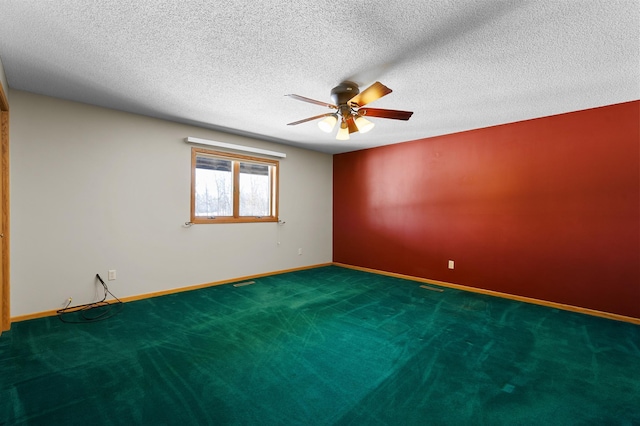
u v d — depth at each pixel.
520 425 1.60
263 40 2.10
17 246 2.98
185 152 4.14
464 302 3.74
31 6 1.74
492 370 2.14
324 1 1.69
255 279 4.85
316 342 2.57
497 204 4.05
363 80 2.71
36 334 2.67
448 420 1.63
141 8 1.77
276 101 3.27
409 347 2.49
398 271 5.12
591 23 1.86
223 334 2.71
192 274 4.22
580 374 2.09
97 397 1.79
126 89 2.96
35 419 1.60
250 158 4.84
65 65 2.47
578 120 3.45
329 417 1.65
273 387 1.92
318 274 5.27
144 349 2.40
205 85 2.86
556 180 3.60
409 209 4.97
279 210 5.27
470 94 3.01
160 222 3.92
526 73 2.55
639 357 2.34
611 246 3.26
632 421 1.62
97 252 3.45
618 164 3.22
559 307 3.55
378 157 5.41
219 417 1.63
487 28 1.93
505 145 3.98
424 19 1.85
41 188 3.11
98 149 3.45
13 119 2.95
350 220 5.87
